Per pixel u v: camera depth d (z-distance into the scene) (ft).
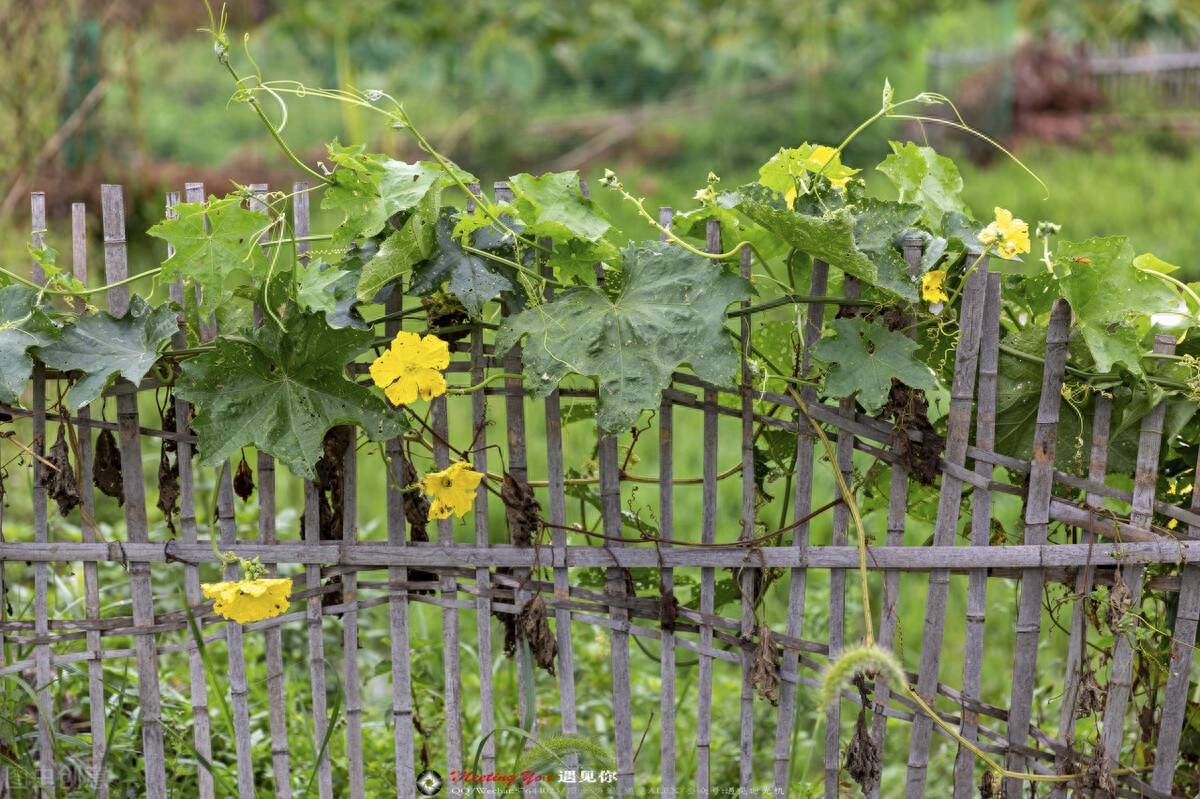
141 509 7.59
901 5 38.83
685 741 10.30
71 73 25.38
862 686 7.57
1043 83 40.60
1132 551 7.25
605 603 7.62
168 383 7.39
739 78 37.50
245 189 6.92
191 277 7.10
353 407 6.93
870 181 33.35
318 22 37.68
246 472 7.71
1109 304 6.79
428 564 7.57
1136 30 43.88
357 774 7.89
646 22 39.19
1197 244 26.45
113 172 26.27
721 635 7.63
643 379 6.70
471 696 10.98
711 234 7.04
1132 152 36.37
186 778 8.96
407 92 38.34
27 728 8.70
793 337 7.65
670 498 7.50
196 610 7.70
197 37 38.04
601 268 7.19
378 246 7.06
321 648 7.75
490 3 38.17
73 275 7.48
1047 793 8.78
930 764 10.05
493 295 6.85
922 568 7.41
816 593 11.84
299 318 6.86
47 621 7.72
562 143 37.70
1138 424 7.34
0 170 23.13
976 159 37.11
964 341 7.05
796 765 10.36
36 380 7.41
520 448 7.41
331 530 7.72
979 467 7.27
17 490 13.67
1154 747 8.25
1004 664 11.83
